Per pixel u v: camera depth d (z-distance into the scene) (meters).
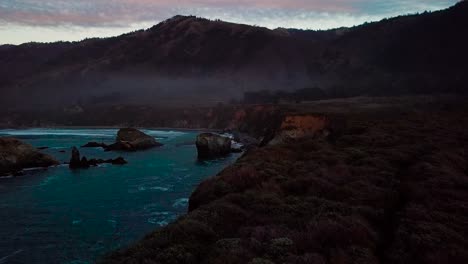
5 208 35.56
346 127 50.31
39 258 24.14
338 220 15.12
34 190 43.25
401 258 12.45
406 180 22.89
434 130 42.97
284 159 32.94
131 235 28.11
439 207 17.25
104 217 32.62
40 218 32.44
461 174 23.78
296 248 12.84
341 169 25.86
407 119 52.12
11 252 25.09
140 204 36.81
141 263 12.76
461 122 49.44
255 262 11.40
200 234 15.34
